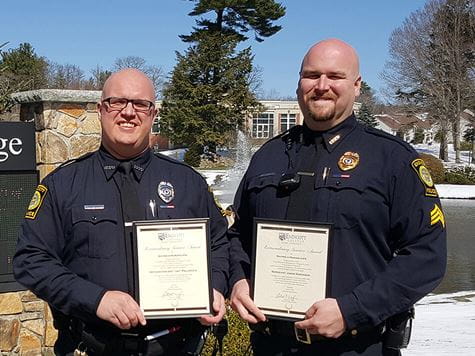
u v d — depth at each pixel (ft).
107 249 9.04
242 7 126.31
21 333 16.96
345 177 8.80
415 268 8.38
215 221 10.09
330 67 8.90
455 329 21.20
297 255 8.63
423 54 138.41
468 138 157.89
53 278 8.82
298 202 8.98
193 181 9.91
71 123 17.66
